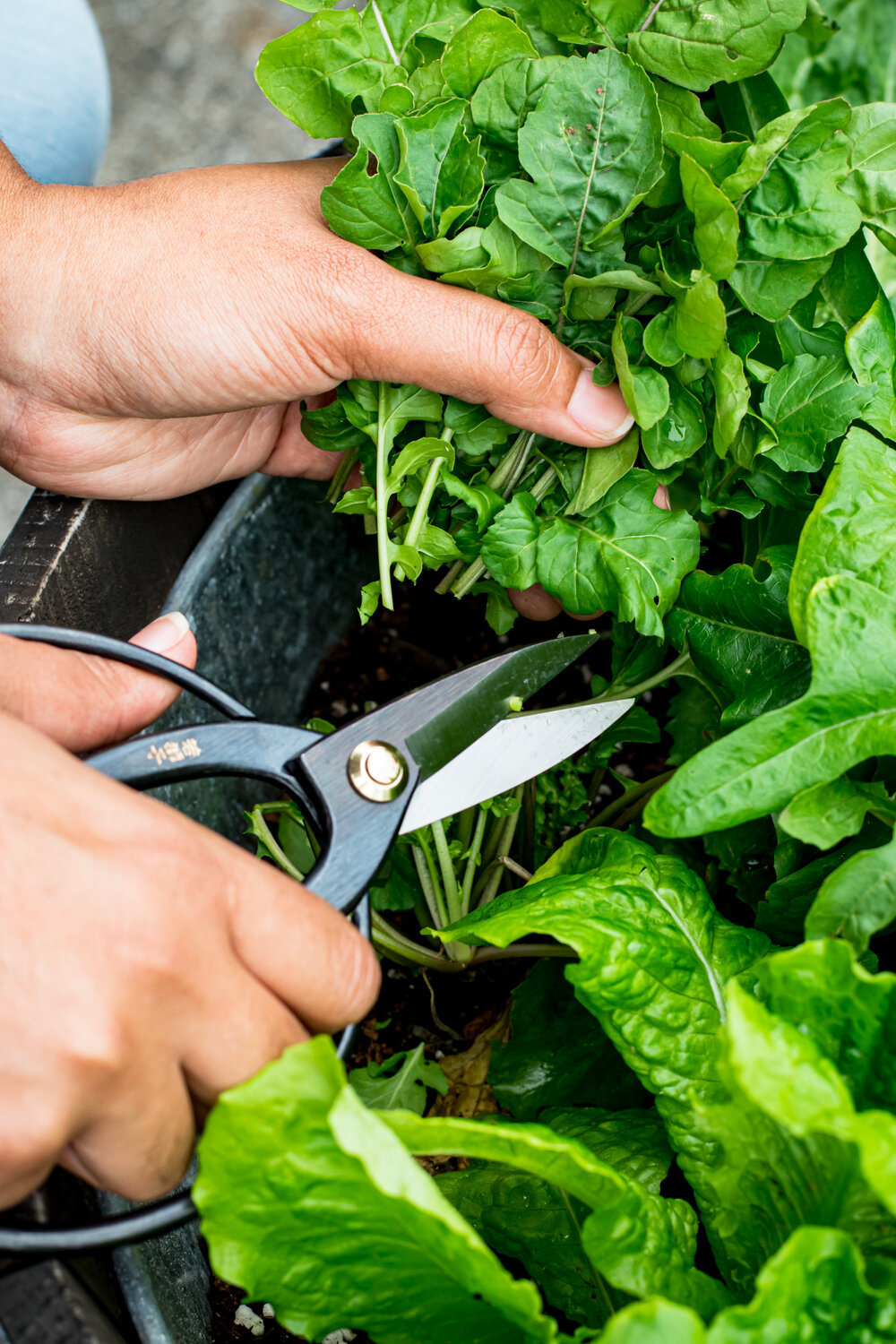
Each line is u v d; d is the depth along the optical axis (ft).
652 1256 1.23
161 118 3.68
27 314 1.50
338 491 1.67
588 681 1.84
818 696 1.26
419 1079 1.56
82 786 1.16
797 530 1.52
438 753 1.36
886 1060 1.20
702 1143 1.30
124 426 1.57
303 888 1.22
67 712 1.31
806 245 1.38
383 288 1.43
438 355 1.43
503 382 1.43
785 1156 1.21
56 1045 1.12
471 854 1.61
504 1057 1.56
